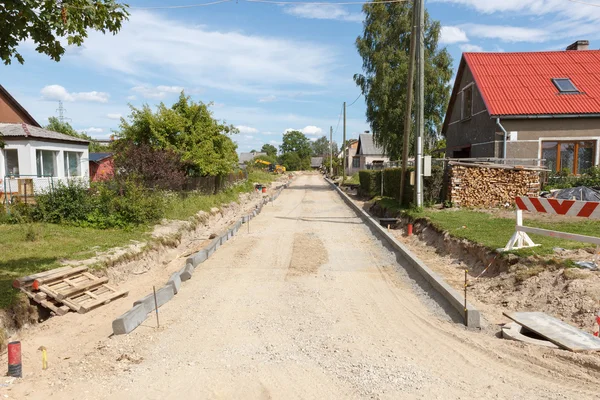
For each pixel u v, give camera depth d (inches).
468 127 856.3
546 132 693.9
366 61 1187.3
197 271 382.6
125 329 239.9
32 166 692.7
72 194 499.8
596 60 812.0
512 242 325.1
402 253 414.9
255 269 384.8
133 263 392.8
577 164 701.9
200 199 735.1
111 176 600.7
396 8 1136.8
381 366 189.3
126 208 503.8
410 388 167.5
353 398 161.3
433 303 283.3
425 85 1118.4
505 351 199.0
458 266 361.1
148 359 205.6
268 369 189.2
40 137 705.0
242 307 284.0
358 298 299.4
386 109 1135.0
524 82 757.9
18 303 265.6
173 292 314.5
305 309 277.3
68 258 354.0
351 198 1050.1
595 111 676.1
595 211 271.6
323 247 476.1
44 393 171.8
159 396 166.6
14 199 553.3
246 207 957.8
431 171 612.4
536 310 245.0
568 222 418.0
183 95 789.2
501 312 255.4
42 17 231.0
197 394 167.3
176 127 729.0
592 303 225.1
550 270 273.4
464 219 477.7
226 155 893.2
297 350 212.2
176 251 483.5
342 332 236.5
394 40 1144.2
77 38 244.5
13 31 234.1
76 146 824.3
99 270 343.9
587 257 283.9
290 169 4453.7
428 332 232.8
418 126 569.6
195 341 228.2
